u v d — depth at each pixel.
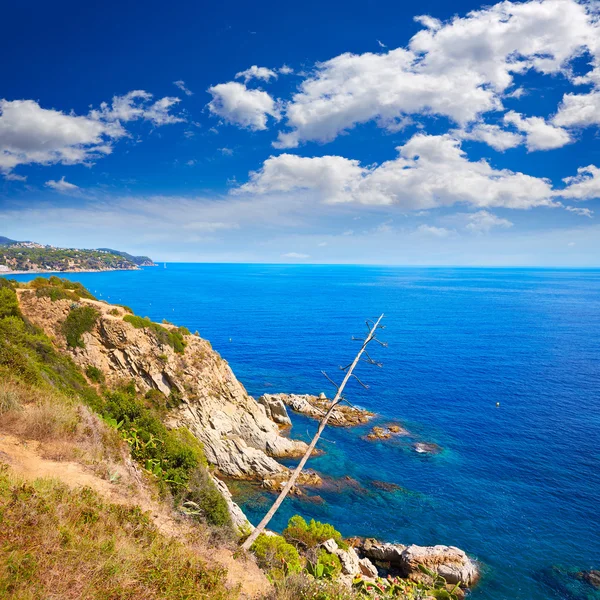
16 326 39.62
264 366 95.62
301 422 63.62
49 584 7.78
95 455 15.40
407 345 120.50
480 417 65.75
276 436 53.16
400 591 24.84
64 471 13.29
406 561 32.16
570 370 94.38
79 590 8.01
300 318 172.25
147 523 12.23
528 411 68.62
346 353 109.44
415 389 79.88
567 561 34.28
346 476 47.16
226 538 16.53
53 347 45.59
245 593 12.42
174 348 52.31
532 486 45.47
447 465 50.06
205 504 20.12
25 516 9.38
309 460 50.88
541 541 36.59
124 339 49.72
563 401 73.62
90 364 47.66
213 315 177.50
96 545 9.57
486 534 37.41
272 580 14.30
